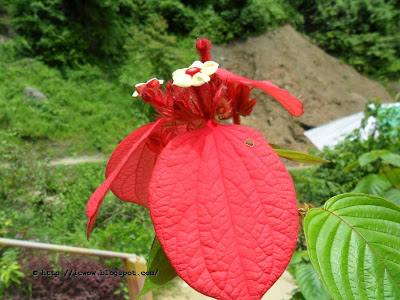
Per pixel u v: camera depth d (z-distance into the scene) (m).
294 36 3.90
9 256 0.80
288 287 0.96
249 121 2.88
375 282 0.14
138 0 3.48
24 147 1.90
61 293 0.77
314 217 0.16
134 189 0.21
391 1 4.38
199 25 3.70
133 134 0.18
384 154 0.54
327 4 4.23
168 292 0.91
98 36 3.01
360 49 4.18
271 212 0.13
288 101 0.19
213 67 0.16
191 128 0.17
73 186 1.32
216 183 0.13
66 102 2.44
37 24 2.73
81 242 0.89
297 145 2.85
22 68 2.60
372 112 1.10
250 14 3.62
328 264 0.15
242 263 0.12
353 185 1.06
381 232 0.16
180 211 0.13
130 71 2.82
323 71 3.67
